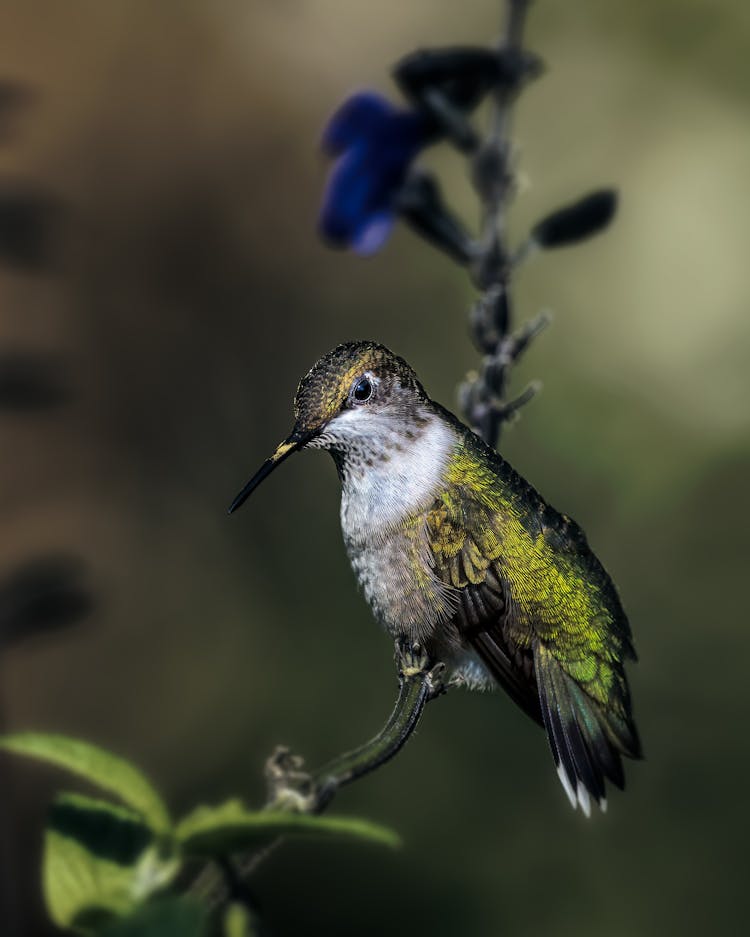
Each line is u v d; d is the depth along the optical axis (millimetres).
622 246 13578
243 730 11656
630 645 6195
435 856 10555
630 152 13859
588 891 10469
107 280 13352
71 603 5418
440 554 5836
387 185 6215
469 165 5820
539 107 13969
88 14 13859
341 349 5883
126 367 13266
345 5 14586
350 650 11875
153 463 13195
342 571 12328
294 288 14031
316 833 2744
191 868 6562
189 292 13758
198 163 14023
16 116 6035
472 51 5766
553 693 5914
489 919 10375
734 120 13758
